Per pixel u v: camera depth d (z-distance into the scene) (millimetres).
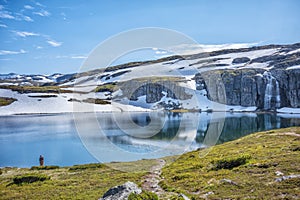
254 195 10742
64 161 31875
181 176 15398
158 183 14766
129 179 16078
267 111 103750
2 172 26219
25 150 39875
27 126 69312
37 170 25891
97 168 23062
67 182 17859
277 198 10070
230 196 11078
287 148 19938
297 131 32250
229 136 46031
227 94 116875
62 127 64938
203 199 11203
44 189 16250
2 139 50625
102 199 11281
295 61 121438
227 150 23984
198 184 13695
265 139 29000
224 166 16844
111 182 16250
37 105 120000
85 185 16391
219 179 13875
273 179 12383
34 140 48094
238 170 15219
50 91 143875
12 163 32844
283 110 102688
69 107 118812
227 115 90125
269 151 19719
